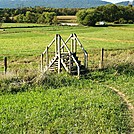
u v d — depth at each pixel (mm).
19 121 14234
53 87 20812
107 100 17750
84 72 25609
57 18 189125
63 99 17828
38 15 187000
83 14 164000
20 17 186625
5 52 46875
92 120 14477
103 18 177875
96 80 23422
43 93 19156
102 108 16266
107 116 15008
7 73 22562
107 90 20328
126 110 16219
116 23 176125
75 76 23984
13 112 15461
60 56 26000
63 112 15492
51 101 17344
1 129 13234
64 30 116125
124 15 188250
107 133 12992
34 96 18359
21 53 45344
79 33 101000
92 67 27453
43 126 13648
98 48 53094
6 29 120188
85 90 20328
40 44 63000
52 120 14430
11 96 18391
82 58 37969
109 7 185375
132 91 20219
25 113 15328
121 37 83375
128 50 47094
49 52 45844
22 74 22203
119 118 14789
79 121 14320
